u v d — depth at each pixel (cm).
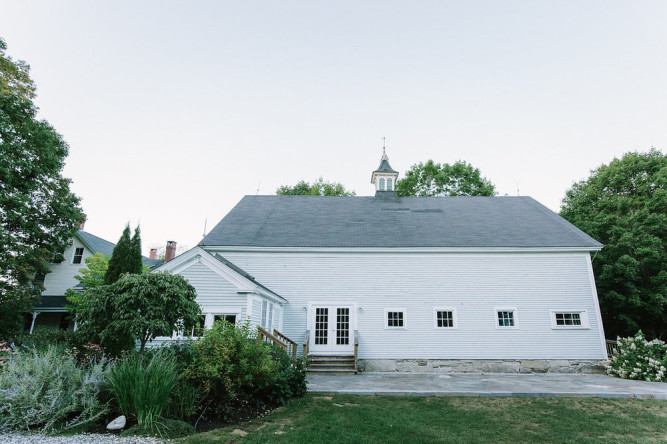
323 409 858
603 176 2552
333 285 1691
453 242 1714
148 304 826
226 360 762
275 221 1967
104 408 667
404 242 1722
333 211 2120
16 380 658
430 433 709
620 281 1956
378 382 1254
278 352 1043
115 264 1507
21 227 1741
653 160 2414
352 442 648
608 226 2197
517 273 1670
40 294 2156
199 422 719
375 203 2253
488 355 1588
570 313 1630
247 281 1244
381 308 1659
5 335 1630
